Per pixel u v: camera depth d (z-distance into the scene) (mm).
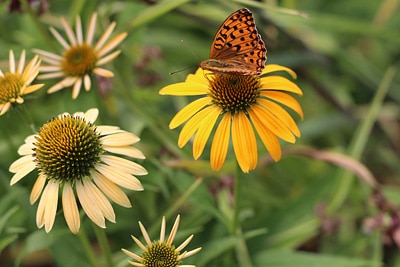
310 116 1236
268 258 999
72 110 1004
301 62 1182
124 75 1088
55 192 872
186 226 999
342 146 1194
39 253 1128
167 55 1212
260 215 1063
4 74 932
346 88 1252
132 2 1090
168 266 838
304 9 1342
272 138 886
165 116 1085
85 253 971
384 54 1296
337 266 982
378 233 1044
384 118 1214
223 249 945
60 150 874
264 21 1145
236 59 892
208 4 1117
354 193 1074
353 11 1345
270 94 903
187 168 979
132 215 1035
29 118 932
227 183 1017
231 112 897
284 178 1145
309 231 1036
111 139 887
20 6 1028
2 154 1049
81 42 995
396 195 1070
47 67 983
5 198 969
